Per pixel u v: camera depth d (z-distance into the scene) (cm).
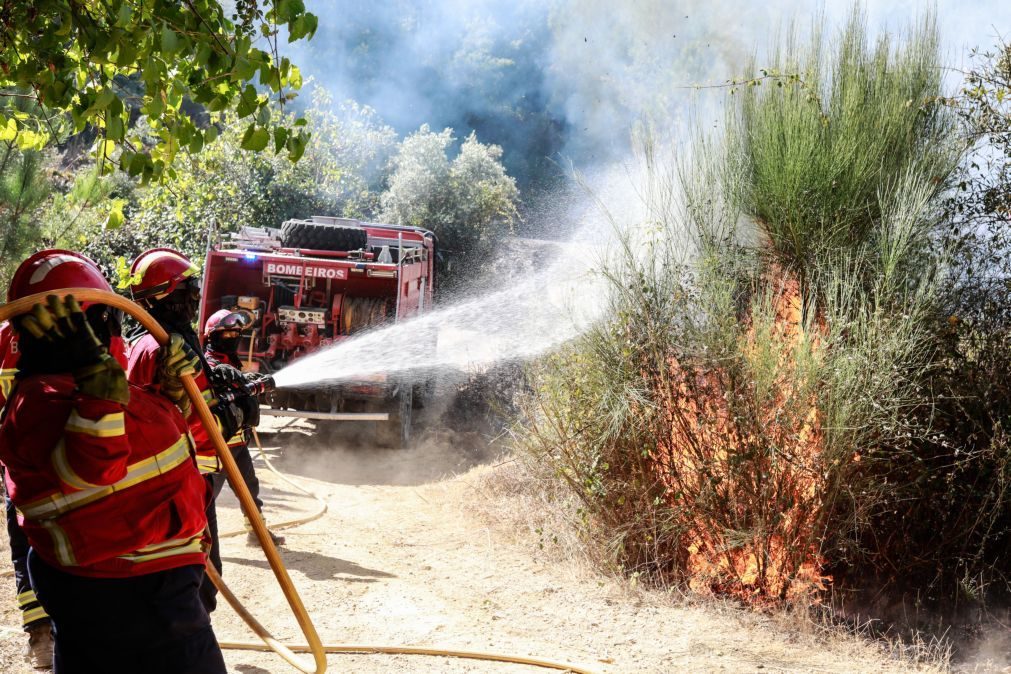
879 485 585
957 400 592
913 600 605
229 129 1438
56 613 256
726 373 604
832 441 569
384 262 1182
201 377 381
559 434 675
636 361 639
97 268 283
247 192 1747
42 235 699
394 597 580
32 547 257
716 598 603
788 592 592
